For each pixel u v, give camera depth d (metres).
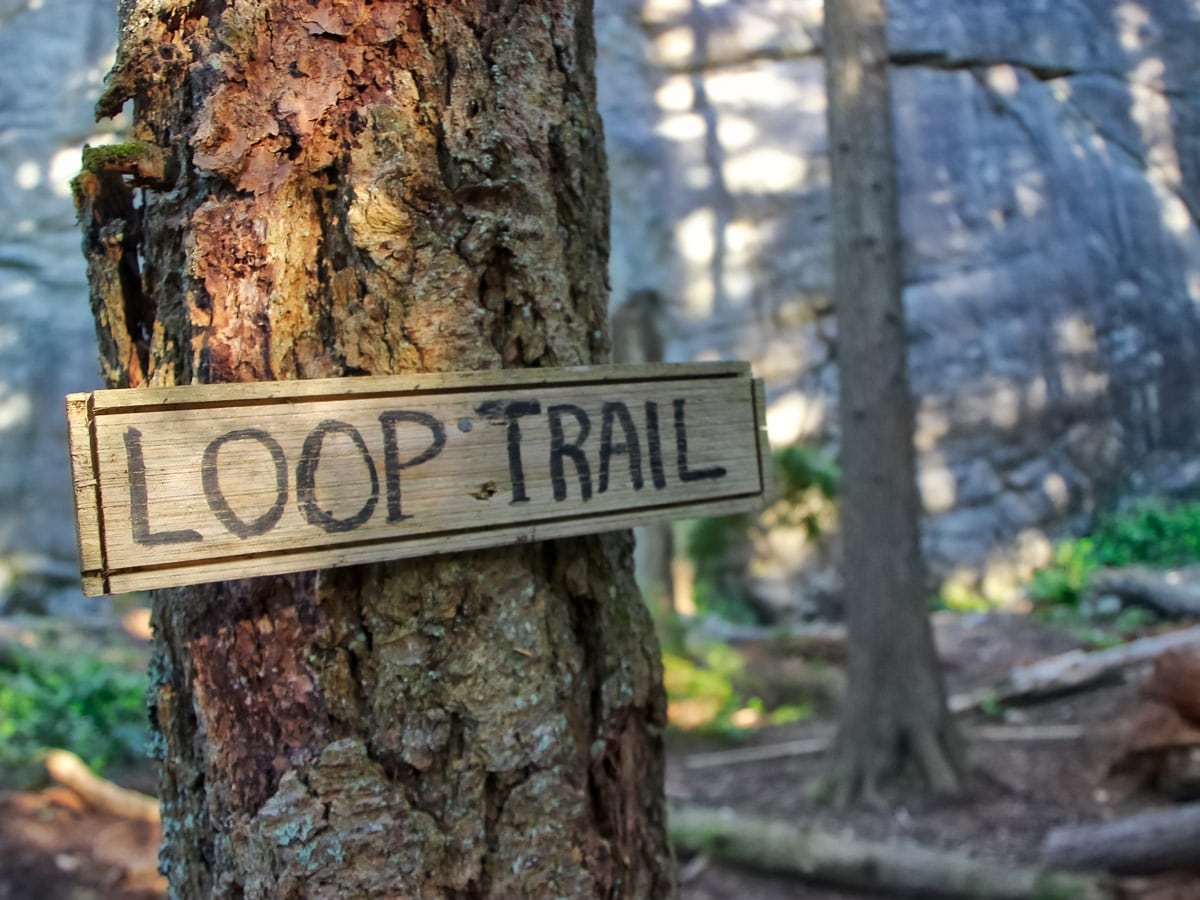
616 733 1.30
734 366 1.33
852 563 4.82
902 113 10.52
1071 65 10.98
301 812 1.09
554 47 1.29
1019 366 10.38
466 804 1.14
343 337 1.13
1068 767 4.63
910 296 10.34
